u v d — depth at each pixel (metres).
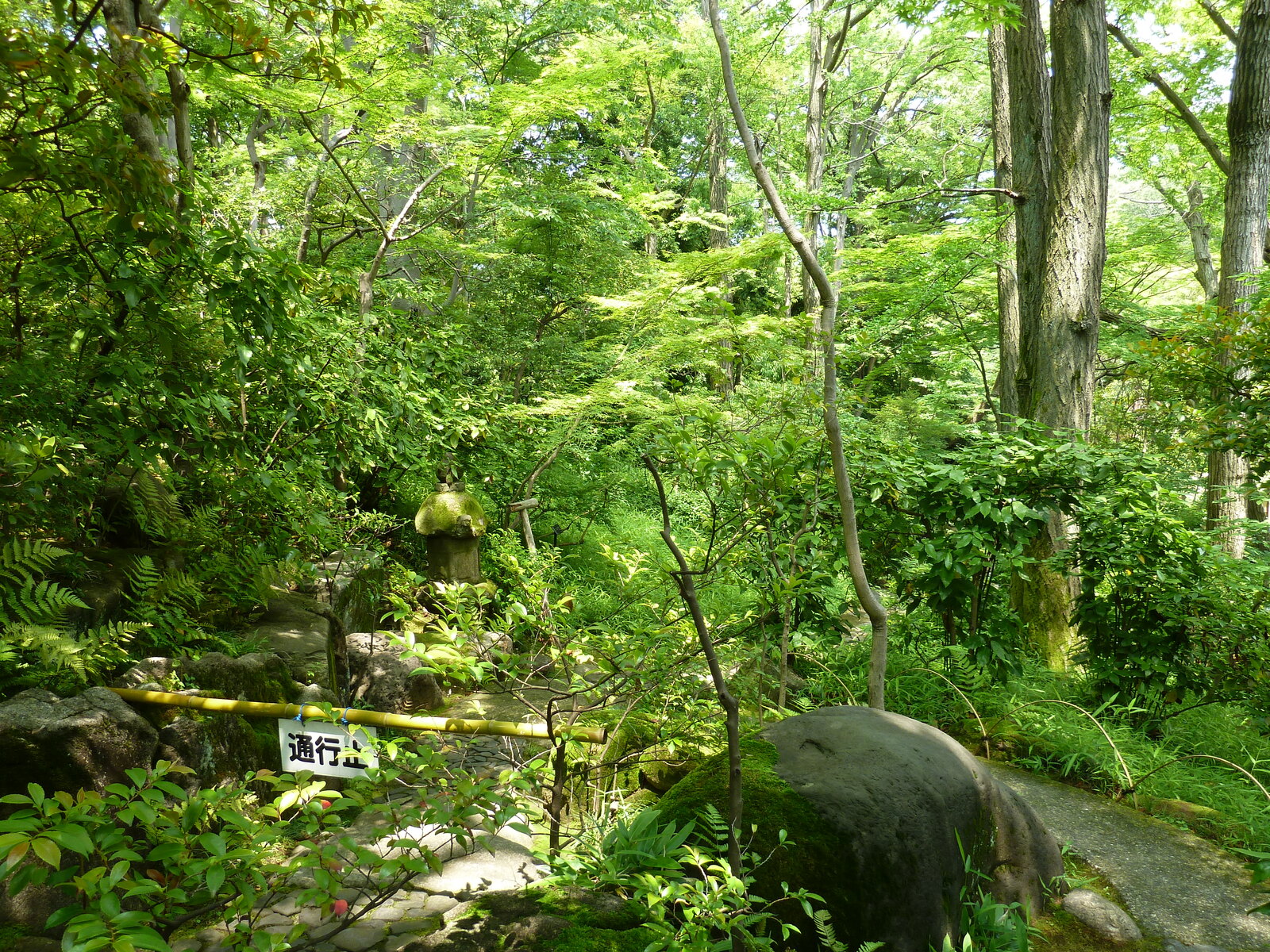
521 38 10.59
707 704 3.34
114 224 2.99
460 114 7.98
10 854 1.37
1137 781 4.08
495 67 10.66
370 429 5.51
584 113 8.63
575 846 2.75
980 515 4.86
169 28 6.90
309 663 3.90
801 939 2.33
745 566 4.39
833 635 5.38
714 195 17.59
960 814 2.65
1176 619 4.64
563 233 9.91
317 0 2.82
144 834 2.39
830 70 15.52
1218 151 11.80
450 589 3.11
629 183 11.51
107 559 3.92
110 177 2.75
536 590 3.36
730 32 14.50
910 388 16.73
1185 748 4.68
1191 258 17.25
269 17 6.43
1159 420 10.60
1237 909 3.03
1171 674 4.88
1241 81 9.44
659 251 15.62
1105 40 6.86
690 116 19.53
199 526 3.96
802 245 3.20
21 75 2.65
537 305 10.45
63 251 3.48
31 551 2.81
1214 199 14.77
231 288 3.38
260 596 4.02
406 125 7.50
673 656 3.16
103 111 3.69
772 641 4.61
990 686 5.09
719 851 2.39
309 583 4.91
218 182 7.71
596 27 11.00
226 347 4.06
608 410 7.72
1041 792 4.02
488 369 9.07
